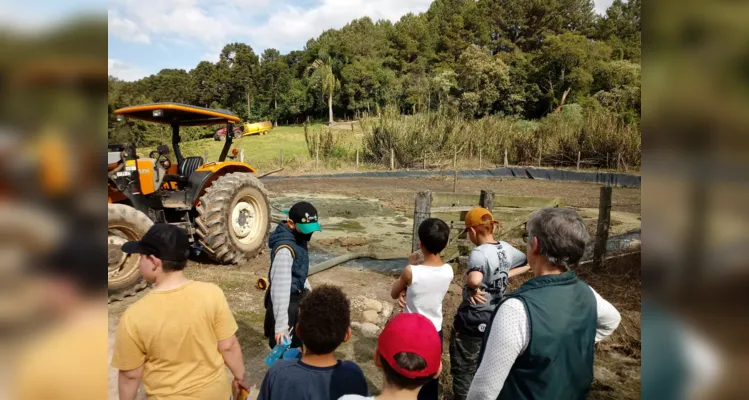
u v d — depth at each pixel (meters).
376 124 25.73
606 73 50.00
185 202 6.29
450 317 4.55
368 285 5.66
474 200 5.98
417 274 2.60
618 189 15.86
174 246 1.99
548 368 1.54
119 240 4.68
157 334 1.89
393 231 9.29
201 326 1.99
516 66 57.16
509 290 4.88
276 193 15.36
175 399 1.91
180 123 7.01
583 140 23.22
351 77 66.25
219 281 5.54
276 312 2.72
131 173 5.50
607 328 1.81
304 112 72.50
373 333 4.28
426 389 2.40
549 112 52.31
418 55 81.06
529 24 81.56
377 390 3.34
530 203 6.14
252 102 78.19
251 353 3.81
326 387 1.79
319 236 8.60
